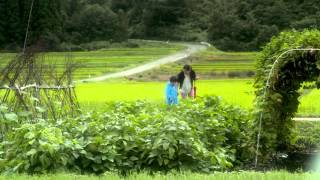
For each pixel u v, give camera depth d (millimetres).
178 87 17766
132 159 8203
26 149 7508
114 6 128750
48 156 7453
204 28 122750
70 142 7789
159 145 8023
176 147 8164
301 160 10773
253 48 93062
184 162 8250
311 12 86938
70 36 99812
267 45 10906
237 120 11227
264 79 10586
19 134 7680
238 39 97125
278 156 11266
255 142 10477
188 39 119688
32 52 12828
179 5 125938
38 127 7844
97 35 105625
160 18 125375
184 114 10320
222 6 107812
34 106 11391
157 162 8211
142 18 127125
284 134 11812
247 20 97062
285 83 11352
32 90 12445
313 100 24812
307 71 11078
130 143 8312
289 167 10016
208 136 10016
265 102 10438
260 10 96688
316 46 10297
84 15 104562
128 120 8875
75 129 8656
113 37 107688
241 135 10781
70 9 106062
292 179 5906
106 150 7996
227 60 78312
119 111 11453
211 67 67938
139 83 49219
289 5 91500
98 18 106188
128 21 125875
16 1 66875
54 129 7922
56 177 6312
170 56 89438
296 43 10391
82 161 7867
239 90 33750
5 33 67312
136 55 92188
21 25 66375
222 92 31812
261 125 10523
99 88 38844
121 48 103875
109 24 107438
